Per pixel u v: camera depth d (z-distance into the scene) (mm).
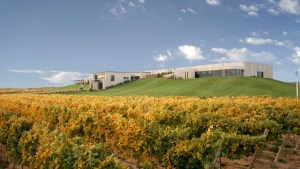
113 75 115750
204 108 27219
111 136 20016
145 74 123000
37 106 30922
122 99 42688
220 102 30906
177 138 14852
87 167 11609
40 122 30062
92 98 47156
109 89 109312
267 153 22000
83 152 12539
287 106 27906
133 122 18078
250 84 80500
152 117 23359
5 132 19953
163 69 121125
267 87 78312
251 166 17203
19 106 35219
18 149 17516
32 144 15922
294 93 71625
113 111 28031
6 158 21094
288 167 18703
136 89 98625
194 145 13633
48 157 13641
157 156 15734
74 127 23109
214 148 13836
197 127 21203
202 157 13633
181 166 14031
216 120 21297
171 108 29484
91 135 21938
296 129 23188
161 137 15242
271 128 20500
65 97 50750
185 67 112438
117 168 11453
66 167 12516
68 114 25484
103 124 20625
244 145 15430
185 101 35094
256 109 26016
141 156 16953
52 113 27719
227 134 15570
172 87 91375
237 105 28094
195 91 80250
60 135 14008
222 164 19047
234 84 81438
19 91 114375
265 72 102938
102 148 12672
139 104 31609
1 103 40938
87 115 22609
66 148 13031
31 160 15883
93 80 115750
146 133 16422
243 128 20812
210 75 101312
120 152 18969
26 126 18453
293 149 23125
